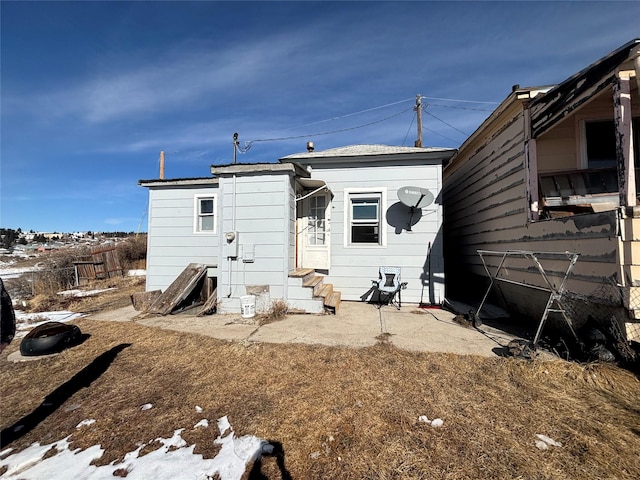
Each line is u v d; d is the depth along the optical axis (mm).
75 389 2865
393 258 6918
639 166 4605
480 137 6750
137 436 2131
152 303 6359
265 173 5777
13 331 2010
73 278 11234
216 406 2486
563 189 4809
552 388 2662
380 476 1673
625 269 3004
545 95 4410
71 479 1738
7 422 2350
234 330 4555
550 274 4219
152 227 7883
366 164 7086
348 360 3301
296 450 1922
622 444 1924
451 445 1923
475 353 3453
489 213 6363
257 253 5770
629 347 2994
